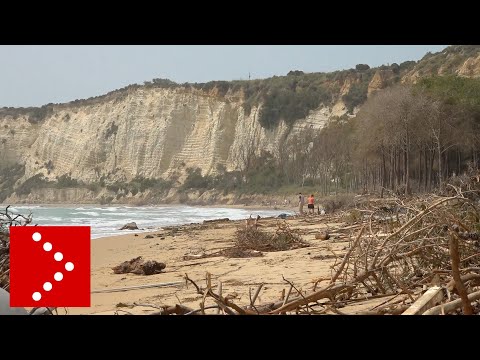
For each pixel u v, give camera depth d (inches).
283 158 3314.5
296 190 3046.3
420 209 245.4
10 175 4146.2
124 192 3587.6
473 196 364.2
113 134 3887.8
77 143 4001.0
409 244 200.5
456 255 137.5
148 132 3742.6
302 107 3548.2
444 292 155.6
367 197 379.6
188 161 3651.6
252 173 3405.5
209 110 3747.5
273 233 590.9
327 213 1176.2
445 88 1802.4
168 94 3816.4
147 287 339.3
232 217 1830.7
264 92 3710.6
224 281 327.3
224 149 3609.7
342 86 3604.8
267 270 360.2
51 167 4023.1
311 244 512.7
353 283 186.9
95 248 709.3
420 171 1771.7
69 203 3708.2
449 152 1907.0
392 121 1631.4
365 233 256.2
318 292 171.0
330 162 2741.1
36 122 4392.2
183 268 425.7
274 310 163.0
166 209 2824.8
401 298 187.2
